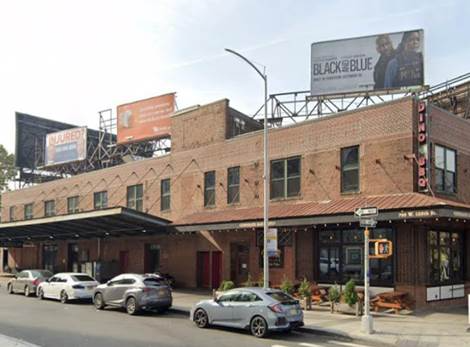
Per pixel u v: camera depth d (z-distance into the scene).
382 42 31.06
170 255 33.47
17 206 53.28
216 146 31.22
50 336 15.21
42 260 47.69
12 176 70.88
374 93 30.95
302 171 26.14
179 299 25.41
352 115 24.31
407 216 19.22
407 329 16.36
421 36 30.17
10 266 52.59
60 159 50.94
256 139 28.80
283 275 25.80
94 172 42.19
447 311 20.89
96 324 17.92
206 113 32.22
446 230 23.45
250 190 28.69
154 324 18.05
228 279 29.09
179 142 33.97
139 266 36.06
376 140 23.17
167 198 34.56
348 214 20.88
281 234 26.05
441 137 23.22
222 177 30.55
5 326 17.28
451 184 23.83
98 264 36.94
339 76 31.81
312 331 16.22
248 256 28.34
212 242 30.47
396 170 22.31
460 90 33.03
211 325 17.28
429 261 21.95
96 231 35.97
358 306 19.36
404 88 30.19
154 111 41.47
